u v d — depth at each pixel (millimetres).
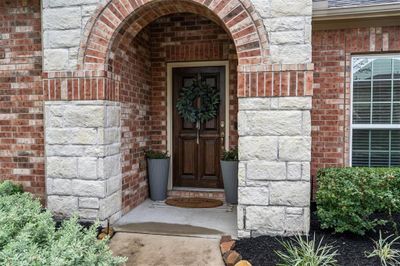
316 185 4324
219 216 4121
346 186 3146
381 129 4430
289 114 3225
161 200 4918
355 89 4480
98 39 3564
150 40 5191
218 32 5008
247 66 3279
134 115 4543
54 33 3629
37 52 4133
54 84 3637
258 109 3277
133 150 4512
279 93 3225
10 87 4219
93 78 3566
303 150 3215
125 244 3371
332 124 4453
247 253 2975
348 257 2820
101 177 3592
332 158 4469
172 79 5270
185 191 5199
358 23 4293
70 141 3637
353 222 3139
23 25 4137
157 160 4840
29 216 2418
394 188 3180
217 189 5254
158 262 3055
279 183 3270
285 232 3277
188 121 5301
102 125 3566
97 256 2035
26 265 1699
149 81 5164
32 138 4203
